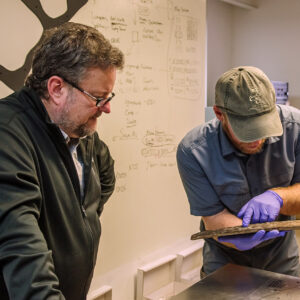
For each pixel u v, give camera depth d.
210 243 1.72
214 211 1.53
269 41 4.57
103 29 2.32
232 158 1.49
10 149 1.03
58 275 1.22
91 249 1.32
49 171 1.16
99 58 1.11
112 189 1.74
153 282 2.78
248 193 1.53
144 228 2.73
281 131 1.32
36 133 1.15
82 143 1.34
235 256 1.67
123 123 2.50
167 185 2.89
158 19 2.68
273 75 4.60
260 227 1.27
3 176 0.97
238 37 4.79
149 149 2.71
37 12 1.99
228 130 1.43
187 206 3.09
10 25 1.89
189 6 2.94
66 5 2.11
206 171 1.50
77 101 1.14
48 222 1.17
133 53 2.52
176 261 2.93
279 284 1.28
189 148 1.53
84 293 1.35
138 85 2.58
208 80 4.52
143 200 2.70
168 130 2.85
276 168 1.53
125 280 2.62
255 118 1.30
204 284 1.29
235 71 1.37
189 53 2.97
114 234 2.52
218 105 1.40
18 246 0.90
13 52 1.91
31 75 1.20
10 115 1.11
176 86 2.88
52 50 1.12
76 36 1.12
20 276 0.87
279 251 1.69
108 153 1.69
